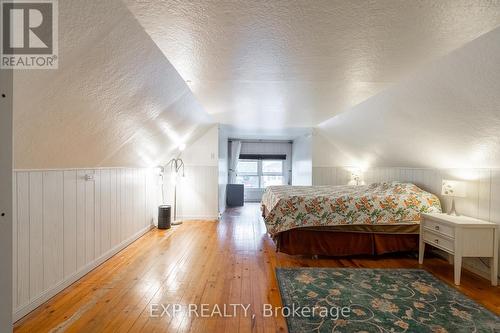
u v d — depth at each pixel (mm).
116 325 1765
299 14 1346
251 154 7809
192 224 4730
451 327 1770
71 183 2391
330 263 2973
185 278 2508
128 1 1226
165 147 4059
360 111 3566
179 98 2844
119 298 2123
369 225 3135
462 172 2996
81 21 1230
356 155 5090
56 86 1441
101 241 2896
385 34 1537
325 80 2373
